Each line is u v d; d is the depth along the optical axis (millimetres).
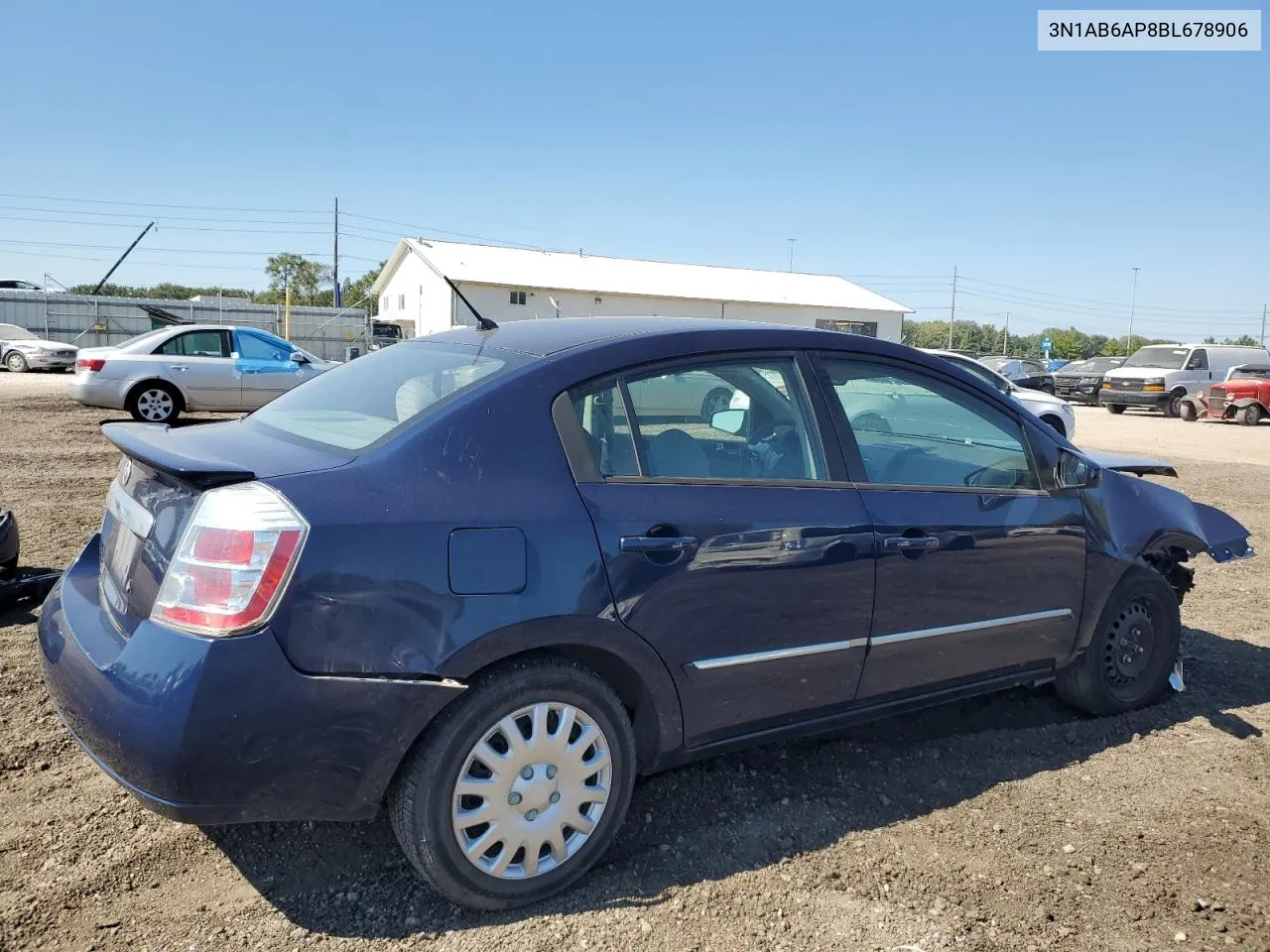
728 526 2947
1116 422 23500
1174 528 4223
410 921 2623
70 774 3338
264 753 2338
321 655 2369
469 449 2652
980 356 32656
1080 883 2904
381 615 2422
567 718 2707
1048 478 3885
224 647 2299
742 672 3018
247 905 2670
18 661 4266
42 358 26828
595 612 2688
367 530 2434
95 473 9398
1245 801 3443
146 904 2658
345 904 2691
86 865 2822
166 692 2285
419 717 2471
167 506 2570
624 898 2764
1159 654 4273
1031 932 2658
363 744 2424
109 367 12930
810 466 3268
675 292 42750
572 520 2695
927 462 3588
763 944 2574
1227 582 6746
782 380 3314
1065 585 3840
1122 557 4008
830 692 3262
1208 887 2900
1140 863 3021
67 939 2494
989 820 3271
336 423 2955
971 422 3738
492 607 2541
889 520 3303
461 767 2555
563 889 2768
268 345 14117
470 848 2584
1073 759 3779
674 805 3307
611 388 2945
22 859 2834
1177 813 3346
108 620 2684
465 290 39469
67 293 36719
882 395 3525
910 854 3041
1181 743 3943
